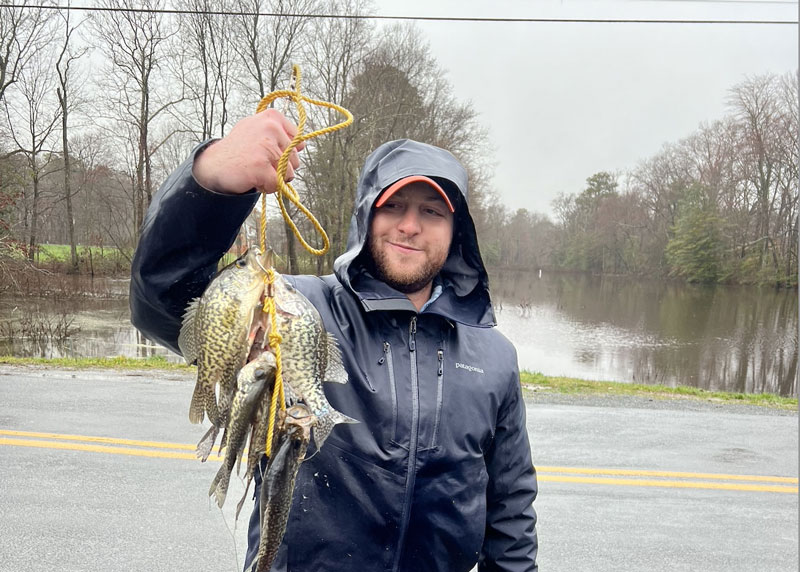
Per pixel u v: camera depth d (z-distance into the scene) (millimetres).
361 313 2061
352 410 1947
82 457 6281
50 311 22656
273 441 1665
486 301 2307
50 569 4328
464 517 2014
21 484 5594
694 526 5531
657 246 66438
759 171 48750
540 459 7008
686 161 64312
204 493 5555
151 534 4832
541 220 100750
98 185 40281
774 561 4992
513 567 2283
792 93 47750
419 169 2043
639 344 24125
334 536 1882
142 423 7426
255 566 1800
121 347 16391
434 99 38344
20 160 33156
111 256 36312
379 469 1923
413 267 2051
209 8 29438
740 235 51000
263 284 1763
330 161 31672
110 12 30031
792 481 6637
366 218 2059
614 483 6402
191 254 1739
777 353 22188
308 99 1833
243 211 1736
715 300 42125
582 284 62875
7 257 24641
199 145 1705
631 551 5059
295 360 1758
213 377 1757
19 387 8969
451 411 2033
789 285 45500
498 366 2217
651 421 8750
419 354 2059
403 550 1952
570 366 19578
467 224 2283
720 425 8711
